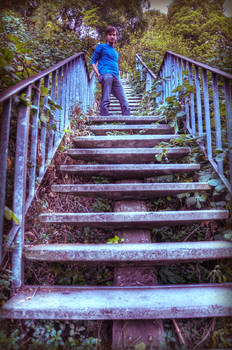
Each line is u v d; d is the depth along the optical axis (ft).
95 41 23.66
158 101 14.47
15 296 4.17
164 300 3.99
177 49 25.72
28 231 5.28
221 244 4.99
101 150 8.08
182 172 7.57
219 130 6.65
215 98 6.75
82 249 4.62
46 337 3.98
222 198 6.43
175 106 9.91
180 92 9.81
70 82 10.34
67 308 3.78
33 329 4.19
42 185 6.59
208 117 7.33
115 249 4.61
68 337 4.24
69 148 8.63
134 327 4.00
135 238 5.78
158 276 5.60
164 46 28.17
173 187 6.40
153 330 3.95
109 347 4.14
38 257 4.58
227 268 5.09
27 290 4.37
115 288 4.45
